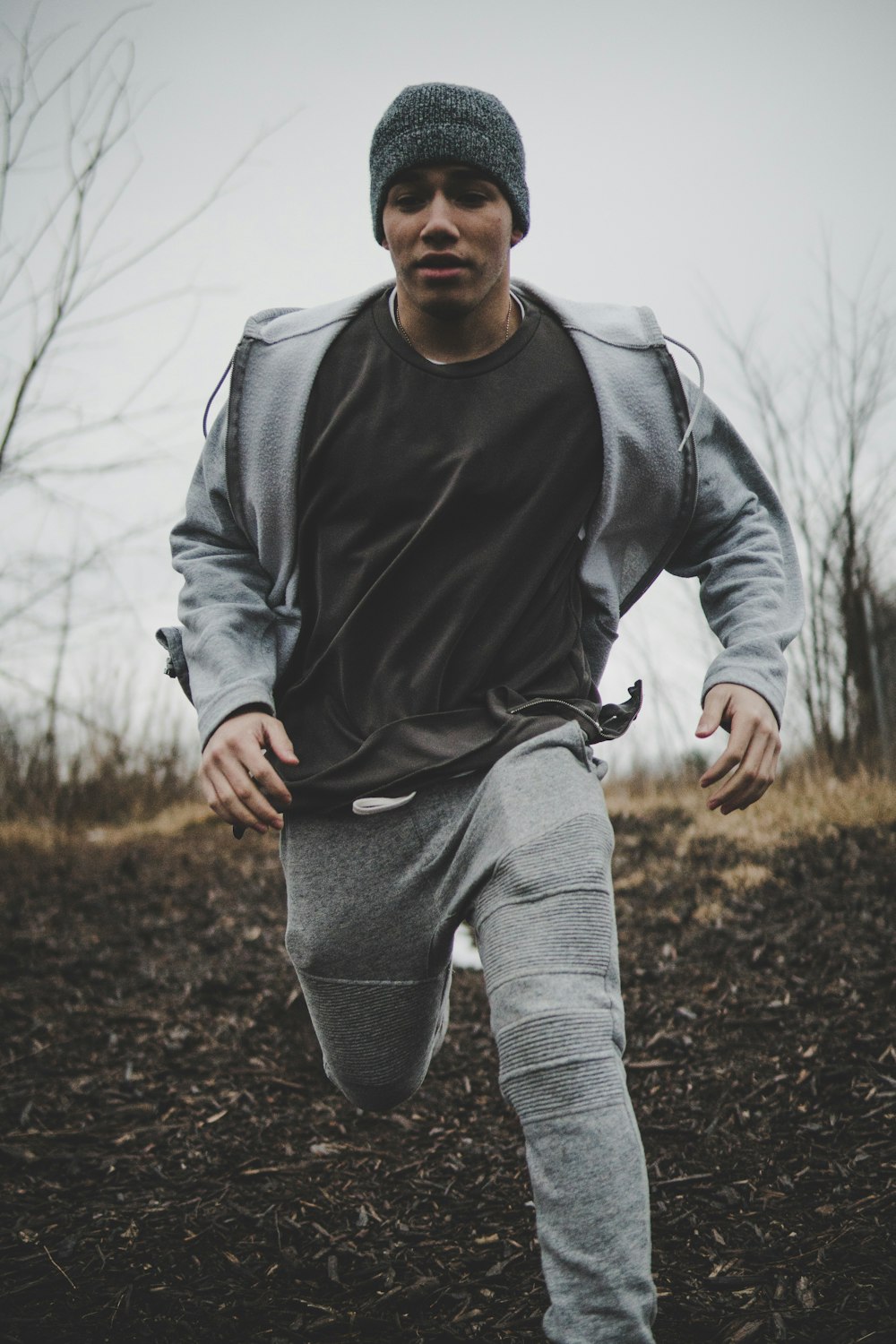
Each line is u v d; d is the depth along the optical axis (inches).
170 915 229.5
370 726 71.2
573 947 60.5
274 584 78.3
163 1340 77.9
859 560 296.7
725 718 70.3
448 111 70.3
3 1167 111.1
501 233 71.1
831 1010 143.6
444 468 70.3
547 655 72.4
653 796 322.7
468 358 72.9
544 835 62.6
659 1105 124.1
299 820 73.5
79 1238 94.0
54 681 270.4
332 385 74.3
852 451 299.3
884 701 306.2
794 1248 87.5
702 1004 153.4
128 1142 119.1
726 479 80.8
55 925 220.8
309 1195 105.2
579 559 75.6
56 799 340.2
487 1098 130.9
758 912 190.5
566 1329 55.8
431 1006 77.5
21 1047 148.9
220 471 77.9
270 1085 135.5
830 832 238.5
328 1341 78.2
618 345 76.0
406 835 69.6
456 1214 99.7
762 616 74.4
